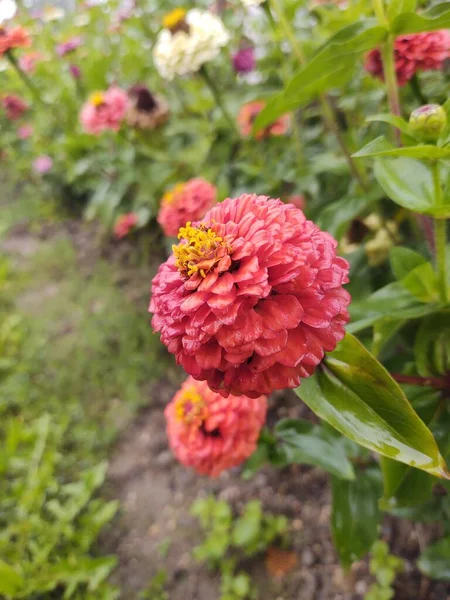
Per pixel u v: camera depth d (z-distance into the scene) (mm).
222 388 165
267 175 465
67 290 653
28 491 409
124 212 709
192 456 281
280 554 363
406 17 196
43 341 576
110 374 522
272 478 406
